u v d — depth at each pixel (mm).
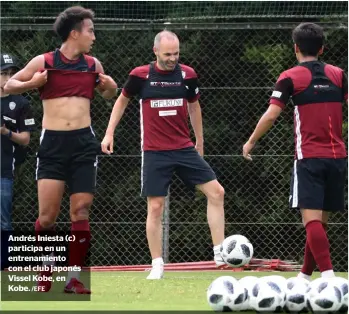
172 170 30344
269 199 43000
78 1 46312
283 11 44406
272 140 43344
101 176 43500
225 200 43250
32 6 45469
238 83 44656
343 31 43500
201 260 42844
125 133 43781
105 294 24672
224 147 44000
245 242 27391
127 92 30312
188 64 44719
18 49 43562
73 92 24641
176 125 30219
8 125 34594
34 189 43125
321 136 24703
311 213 24719
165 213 40594
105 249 43156
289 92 25016
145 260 43062
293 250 42344
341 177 25062
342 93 25281
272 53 44312
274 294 20047
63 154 24641
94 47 43938
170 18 44719
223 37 44656
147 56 43781
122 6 46812
